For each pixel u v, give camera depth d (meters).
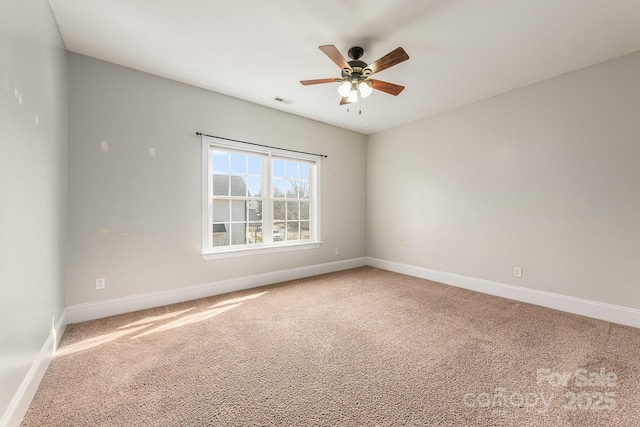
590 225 2.76
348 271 4.75
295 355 2.03
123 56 2.65
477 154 3.65
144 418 1.41
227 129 3.52
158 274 3.04
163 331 2.42
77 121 2.59
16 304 1.36
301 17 2.10
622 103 2.57
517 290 3.28
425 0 1.91
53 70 2.08
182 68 2.87
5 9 1.26
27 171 1.53
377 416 1.42
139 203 2.92
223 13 2.06
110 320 2.65
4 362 1.22
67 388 1.64
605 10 1.97
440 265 4.09
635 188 2.51
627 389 1.64
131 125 2.87
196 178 3.29
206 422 1.38
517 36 2.29
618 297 2.61
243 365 1.90
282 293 3.51
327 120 4.46
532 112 3.15
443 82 3.12
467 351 2.08
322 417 1.42
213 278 3.44
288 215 4.26
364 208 5.23
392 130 4.79
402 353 2.06
